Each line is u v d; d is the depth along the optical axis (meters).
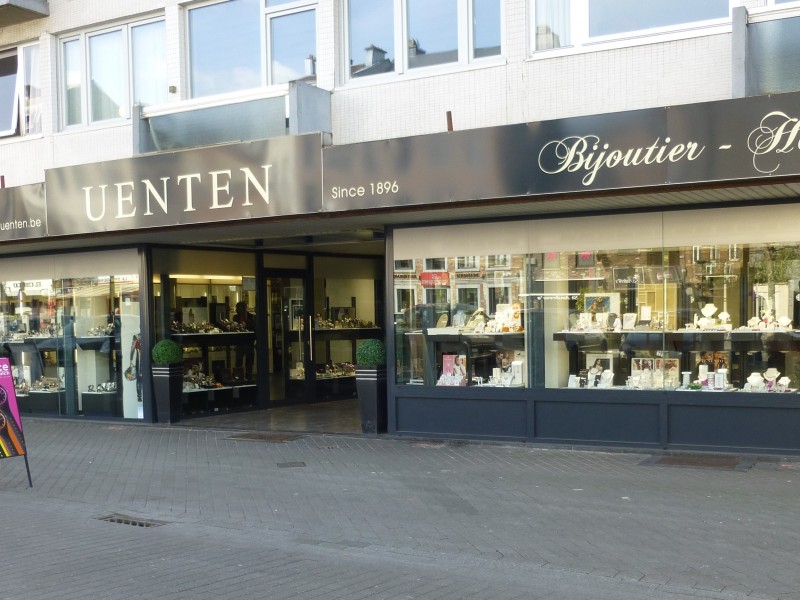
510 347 10.04
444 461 9.02
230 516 7.12
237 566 5.72
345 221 10.27
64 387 13.55
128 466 9.37
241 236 11.86
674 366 9.29
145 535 6.61
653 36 8.91
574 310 9.73
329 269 15.09
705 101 8.20
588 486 7.69
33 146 13.70
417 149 8.80
